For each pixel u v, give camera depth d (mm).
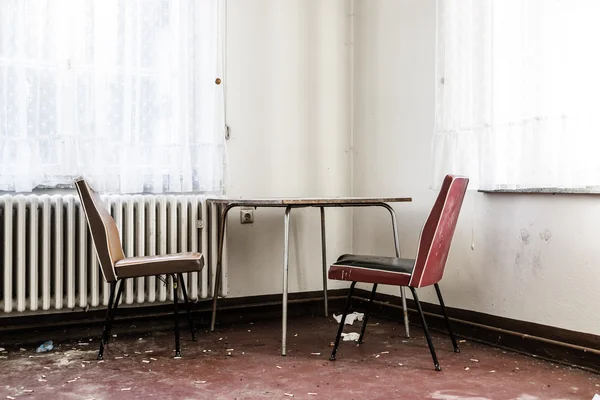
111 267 2383
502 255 2725
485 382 2205
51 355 2586
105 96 2857
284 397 2033
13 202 2684
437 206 2209
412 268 2326
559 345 2453
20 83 2680
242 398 2021
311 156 3586
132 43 2910
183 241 3006
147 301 2975
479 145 2652
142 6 2945
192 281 3023
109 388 2123
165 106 2998
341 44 3672
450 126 2816
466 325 2891
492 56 2604
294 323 3291
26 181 2682
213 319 3066
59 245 2740
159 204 2959
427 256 2227
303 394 2064
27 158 2684
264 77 3438
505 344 2691
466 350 2676
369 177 3570
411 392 2090
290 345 2781
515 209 2662
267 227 3434
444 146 2848
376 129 3514
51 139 2766
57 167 2764
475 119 2674
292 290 3510
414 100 3244
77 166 2791
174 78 3016
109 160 2879
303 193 3555
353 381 2217
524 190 2586
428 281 2301
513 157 2529
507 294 2699
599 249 2322
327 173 3637
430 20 3150
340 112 3670
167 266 2426
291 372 2332
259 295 3404
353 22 3701
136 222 2928
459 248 2945
